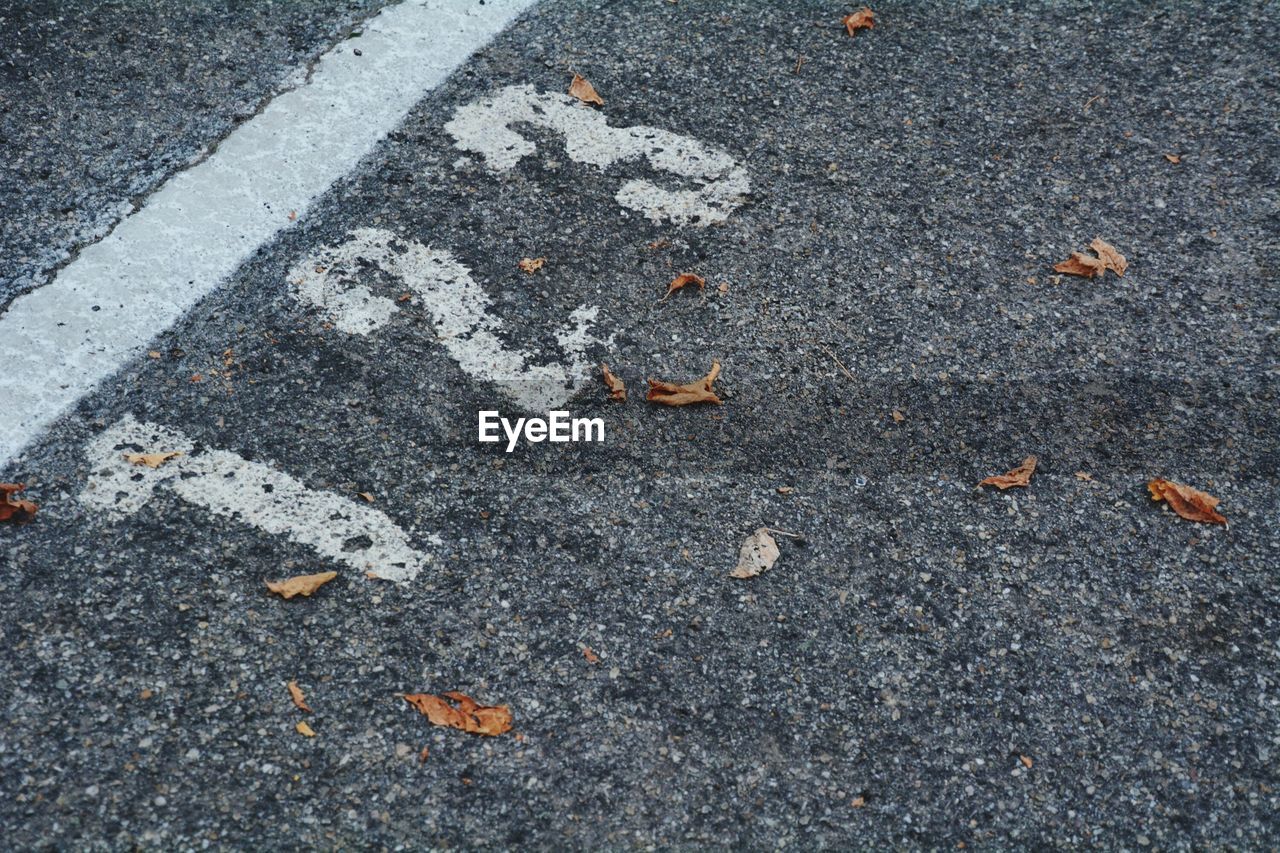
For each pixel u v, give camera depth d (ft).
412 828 7.07
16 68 11.63
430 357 9.77
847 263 10.73
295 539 8.42
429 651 7.90
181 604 7.95
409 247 10.59
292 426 9.14
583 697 7.76
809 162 11.66
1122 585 8.57
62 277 9.94
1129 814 7.38
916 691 7.93
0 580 7.95
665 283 10.52
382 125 11.70
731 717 7.73
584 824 7.18
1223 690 8.00
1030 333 10.24
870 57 12.92
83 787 7.02
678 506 8.92
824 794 7.41
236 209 10.70
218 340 9.68
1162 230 11.12
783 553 8.67
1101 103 12.42
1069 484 9.21
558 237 10.83
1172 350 10.14
